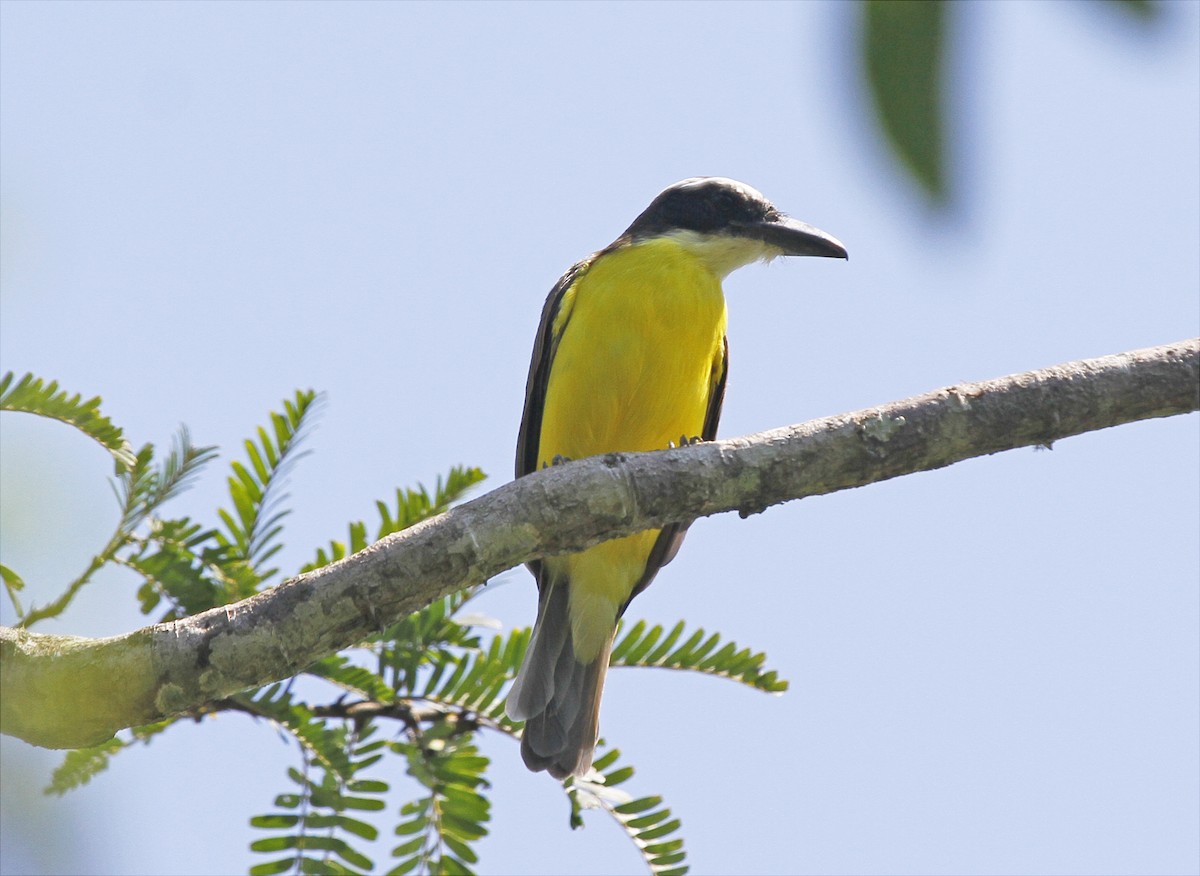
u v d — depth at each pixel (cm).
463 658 821
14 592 647
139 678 648
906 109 172
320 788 742
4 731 644
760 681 873
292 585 679
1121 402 752
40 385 735
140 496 756
